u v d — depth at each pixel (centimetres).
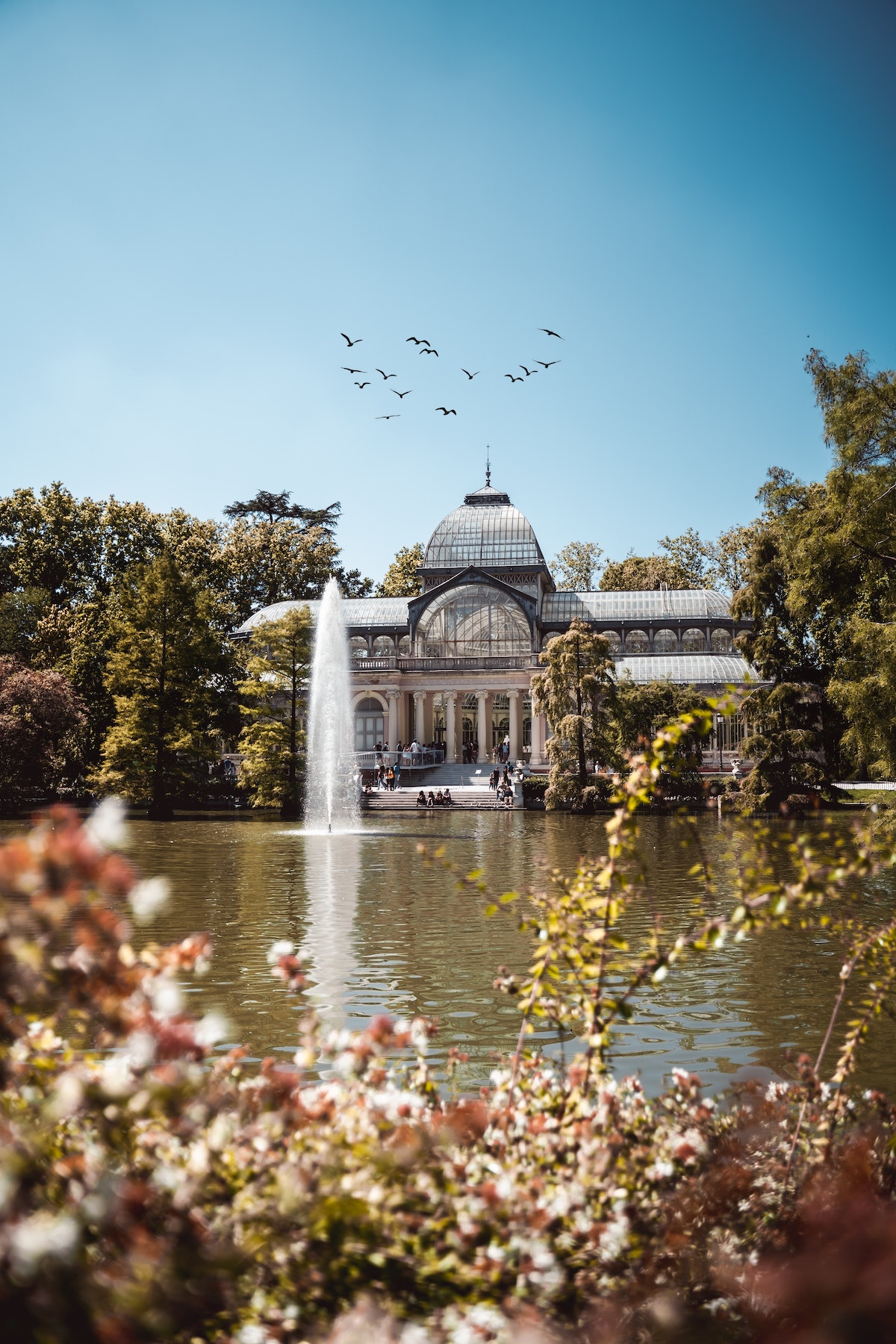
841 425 3238
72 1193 339
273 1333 349
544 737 8781
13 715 5984
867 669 3203
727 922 570
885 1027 1244
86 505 9844
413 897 2358
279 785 5712
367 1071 562
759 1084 652
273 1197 369
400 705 9119
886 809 3009
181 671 6059
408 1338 347
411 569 11719
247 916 2067
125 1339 299
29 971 332
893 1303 355
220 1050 1120
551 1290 386
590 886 644
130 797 5891
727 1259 421
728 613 9412
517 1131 521
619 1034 1215
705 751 7619
